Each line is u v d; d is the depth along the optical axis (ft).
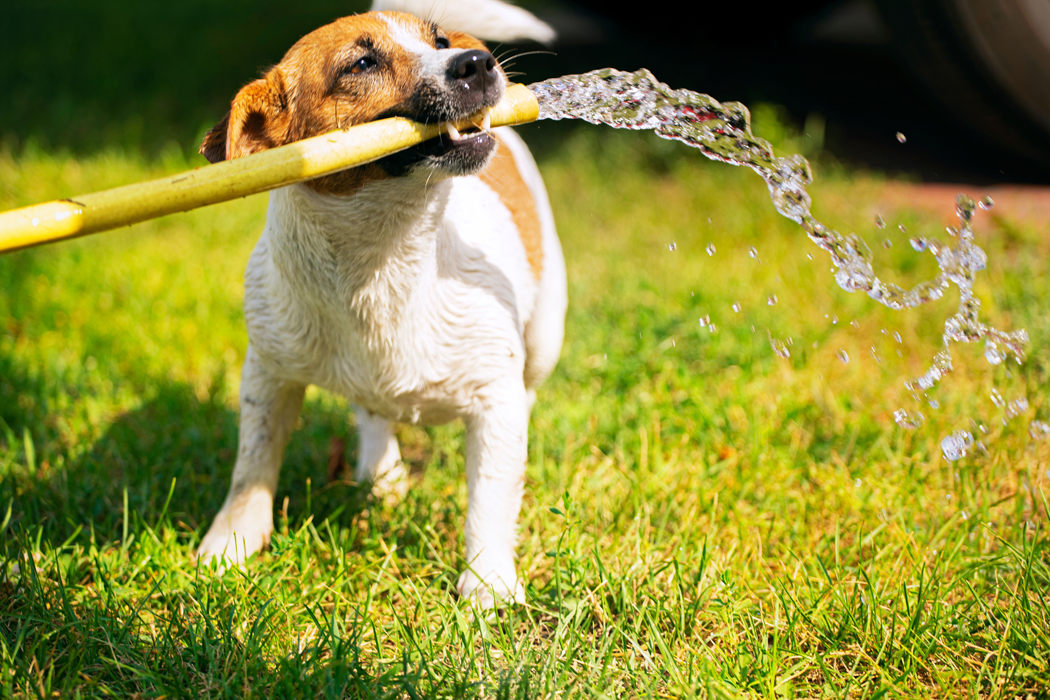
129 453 5.94
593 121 5.32
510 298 5.48
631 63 11.77
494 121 5.20
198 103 11.59
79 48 13.83
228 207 8.93
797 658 5.10
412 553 5.49
